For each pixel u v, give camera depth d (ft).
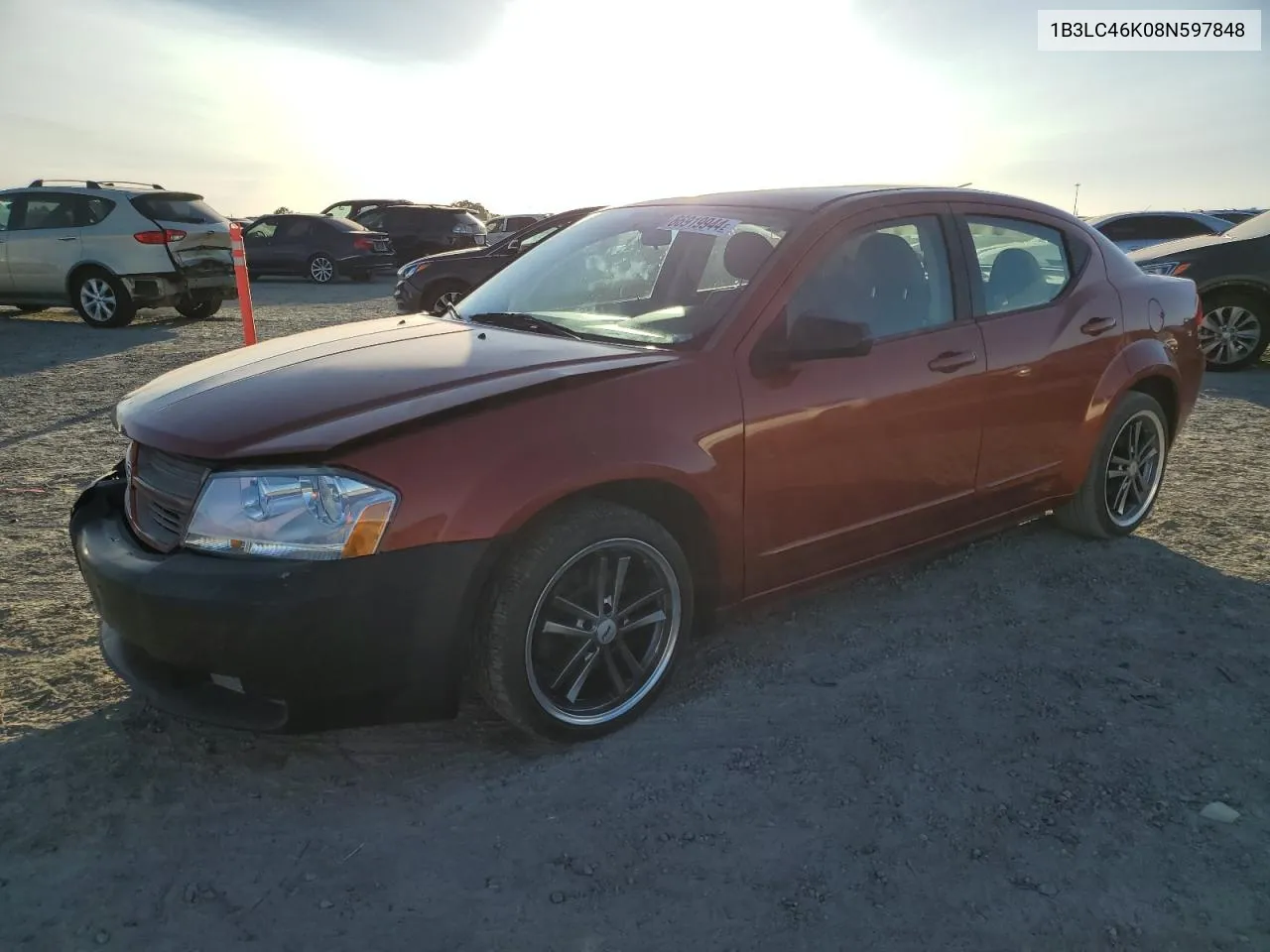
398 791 8.36
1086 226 13.96
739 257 10.44
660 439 8.86
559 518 8.53
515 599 8.30
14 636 11.02
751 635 11.37
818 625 11.60
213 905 6.96
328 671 7.62
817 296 10.30
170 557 7.88
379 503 7.60
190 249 41.09
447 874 7.32
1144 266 31.17
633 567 9.30
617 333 10.43
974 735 9.21
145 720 9.35
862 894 7.12
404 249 76.59
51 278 39.68
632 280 11.34
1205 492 16.81
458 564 7.84
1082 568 13.26
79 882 7.18
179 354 32.22
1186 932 6.75
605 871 7.37
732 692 10.05
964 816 8.00
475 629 8.48
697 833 7.80
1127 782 8.46
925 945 6.64
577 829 7.85
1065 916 6.90
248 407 8.45
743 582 10.01
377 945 6.61
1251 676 10.32
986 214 12.39
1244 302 29.17
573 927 6.79
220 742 9.04
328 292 60.59
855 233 10.85
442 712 8.28
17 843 7.57
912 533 11.49
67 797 8.14
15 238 39.73
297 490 7.62
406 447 7.79
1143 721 9.45
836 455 10.25
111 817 7.92
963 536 12.25
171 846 7.60
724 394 9.36
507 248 35.86
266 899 7.03
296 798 8.24
